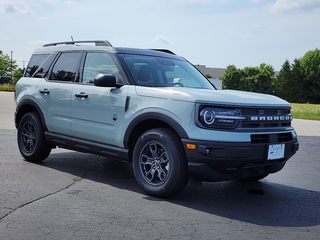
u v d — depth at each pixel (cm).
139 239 356
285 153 487
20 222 387
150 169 493
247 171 470
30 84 673
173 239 358
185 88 515
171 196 482
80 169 633
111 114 532
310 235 387
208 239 362
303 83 9162
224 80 10056
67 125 595
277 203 499
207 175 450
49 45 700
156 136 479
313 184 613
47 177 571
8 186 513
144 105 495
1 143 841
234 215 439
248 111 462
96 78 515
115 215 418
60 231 368
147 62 573
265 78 9669
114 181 565
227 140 439
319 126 1664
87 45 612
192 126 448
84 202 459
